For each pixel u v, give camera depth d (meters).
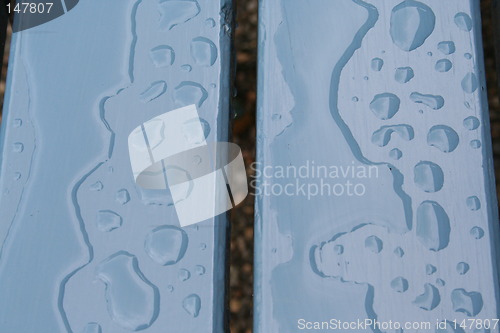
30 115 0.71
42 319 0.65
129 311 0.65
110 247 0.67
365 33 0.72
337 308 0.64
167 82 0.72
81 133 0.70
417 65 0.71
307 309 0.64
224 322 0.66
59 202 0.68
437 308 0.64
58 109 0.71
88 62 0.73
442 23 0.72
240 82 1.29
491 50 1.26
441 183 0.67
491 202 0.66
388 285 0.65
